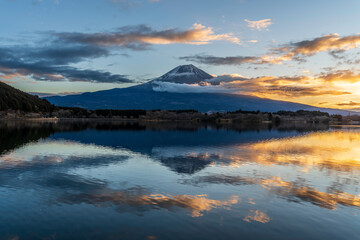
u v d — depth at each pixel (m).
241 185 24.36
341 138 87.62
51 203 18.59
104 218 16.17
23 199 19.31
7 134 76.75
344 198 21.05
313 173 30.22
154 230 14.72
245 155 44.41
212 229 15.00
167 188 22.97
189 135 93.88
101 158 38.78
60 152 44.03
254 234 14.53
